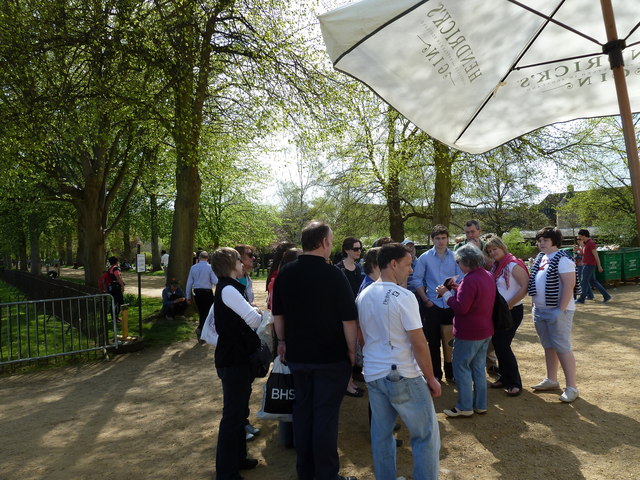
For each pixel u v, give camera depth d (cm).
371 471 354
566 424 417
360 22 234
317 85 1215
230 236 3234
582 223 3319
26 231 2484
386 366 281
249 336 338
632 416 427
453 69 258
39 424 488
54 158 1510
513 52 265
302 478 301
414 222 3066
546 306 486
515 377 505
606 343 718
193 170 1191
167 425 474
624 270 1480
